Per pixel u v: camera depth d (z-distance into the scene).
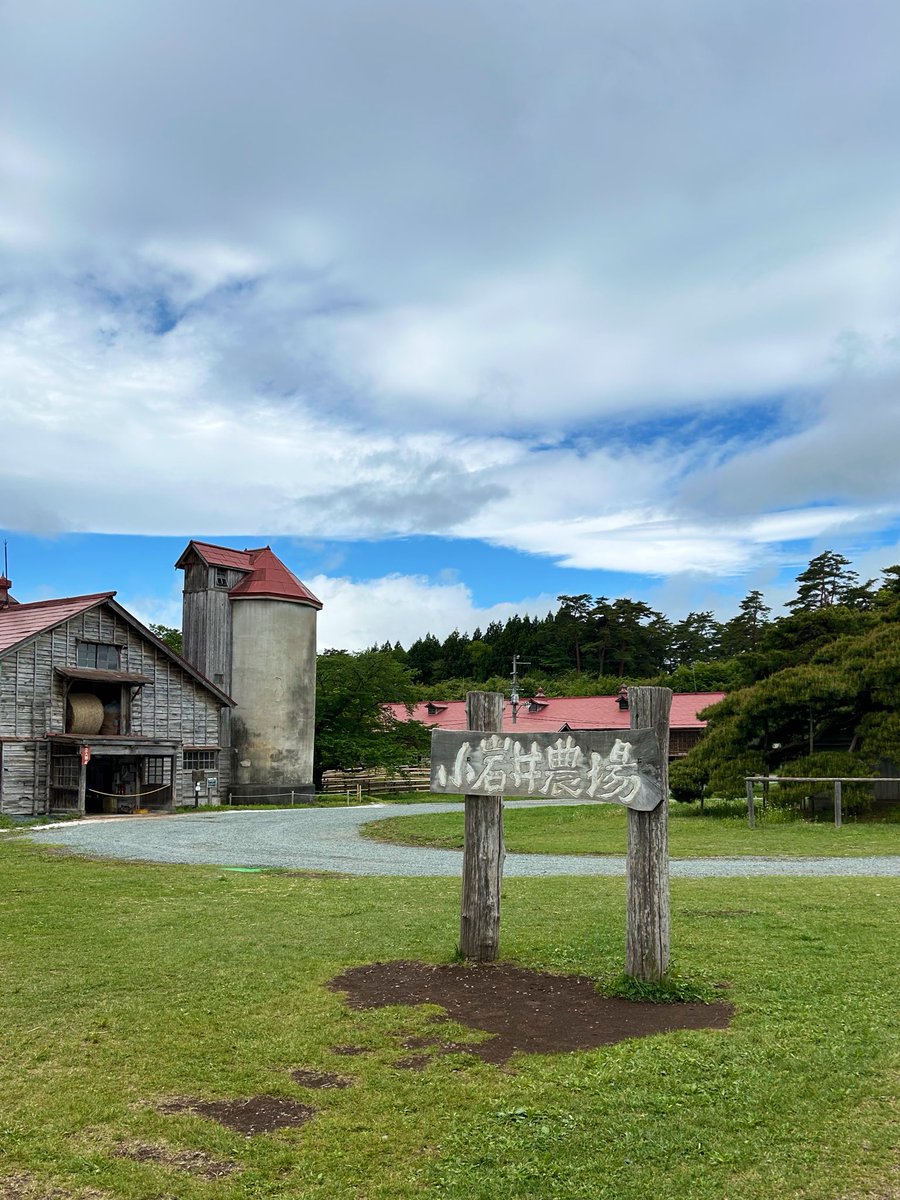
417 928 9.19
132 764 33.03
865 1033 5.92
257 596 39.56
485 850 7.83
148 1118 4.96
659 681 72.62
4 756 28.72
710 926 9.00
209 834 22.14
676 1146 4.54
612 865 15.05
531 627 93.25
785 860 15.31
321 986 7.20
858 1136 4.60
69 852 17.69
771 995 6.72
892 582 39.97
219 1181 4.34
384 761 46.28
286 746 39.47
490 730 7.80
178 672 35.41
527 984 7.12
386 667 48.09
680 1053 5.61
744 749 26.55
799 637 39.94
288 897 11.33
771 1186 4.19
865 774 23.83
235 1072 5.53
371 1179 4.34
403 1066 5.59
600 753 7.18
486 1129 4.76
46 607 32.72
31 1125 4.89
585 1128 4.75
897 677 24.47
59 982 7.35
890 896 10.73
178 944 8.63
